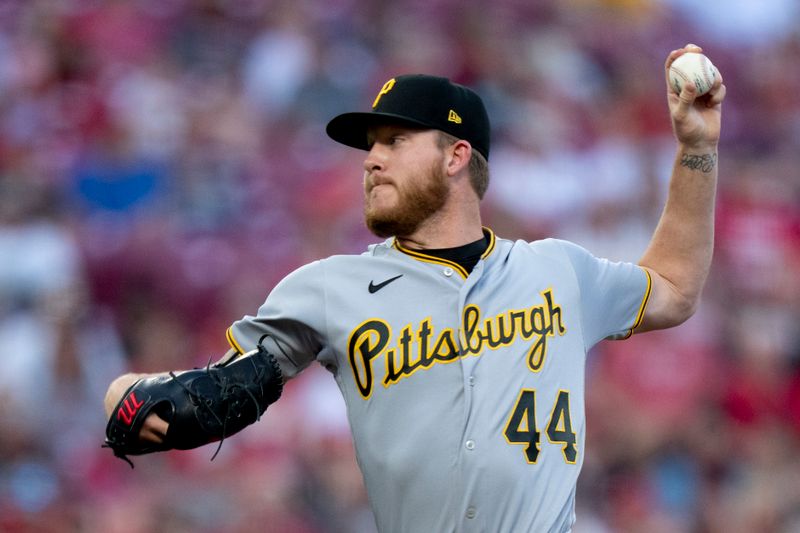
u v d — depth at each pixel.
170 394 11.37
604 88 50.66
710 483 34.41
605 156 43.19
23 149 37.09
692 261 13.23
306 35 43.09
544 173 41.19
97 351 31.09
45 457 28.25
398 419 11.40
